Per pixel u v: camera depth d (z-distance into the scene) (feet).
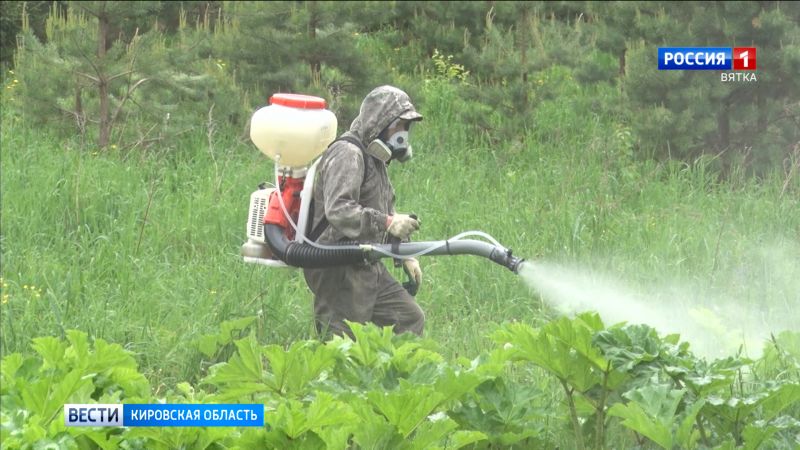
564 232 104.37
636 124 140.67
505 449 51.37
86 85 142.20
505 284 92.84
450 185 125.49
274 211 70.23
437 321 86.53
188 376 71.46
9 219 104.22
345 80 150.61
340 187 67.26
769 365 64.23
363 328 58.29
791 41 137.28
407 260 73.51
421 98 153.48
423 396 46.09
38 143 136.77
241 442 44.19
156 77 142.51
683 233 108.58
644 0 147.95
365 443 45.16
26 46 149.89
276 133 68.33
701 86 137.39
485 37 190.49
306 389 52.19
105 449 44.62
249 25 146.61
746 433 48.11
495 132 152.25
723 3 142.72
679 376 50.06
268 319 81.87
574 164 134.51
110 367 52.19
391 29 208.74
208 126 136.46
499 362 53.62
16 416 44.47
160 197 117.80
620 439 56.49
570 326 51.16
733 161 136.77
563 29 178.29
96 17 144.77
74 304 83.87
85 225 102.42
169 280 91.50
